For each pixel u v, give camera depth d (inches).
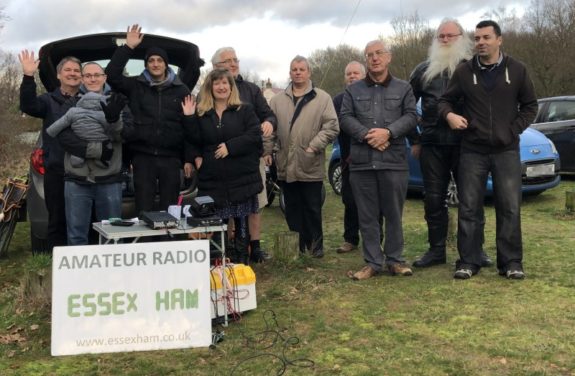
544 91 1044.5
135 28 177.0
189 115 174.1
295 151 209.0
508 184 180.5
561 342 133.8
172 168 181.8
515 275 181.3
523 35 1087.0
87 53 213.5
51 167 185.8
